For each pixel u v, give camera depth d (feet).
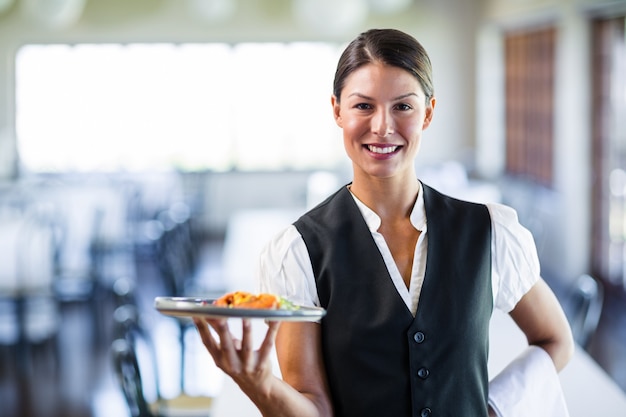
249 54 33.50
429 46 32.55
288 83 33.60
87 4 32.53
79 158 33.58
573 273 22.99
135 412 9.16
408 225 4.82
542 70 26.23
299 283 4.77
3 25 32.40
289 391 4.34
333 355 4.71
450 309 4.69
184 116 33.71
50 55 33.14
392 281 4.69
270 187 33.63
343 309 4.69
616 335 18.88
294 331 4.69
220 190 33.53
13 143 31.99
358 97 4.57
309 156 33.83
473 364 4.75
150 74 33.50
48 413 15.62
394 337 4.64
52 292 19.60
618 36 20.94
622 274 21.18
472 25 32.42
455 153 32.71
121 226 23.65
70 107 33.40
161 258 18.74
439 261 4.74
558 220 24.13
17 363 18.52
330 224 4.83
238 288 15.11
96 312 20.71
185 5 32.60
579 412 7.53
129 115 33.60
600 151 22.25
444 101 32.63
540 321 5.20
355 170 4.84
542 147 26.37
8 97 32.53
